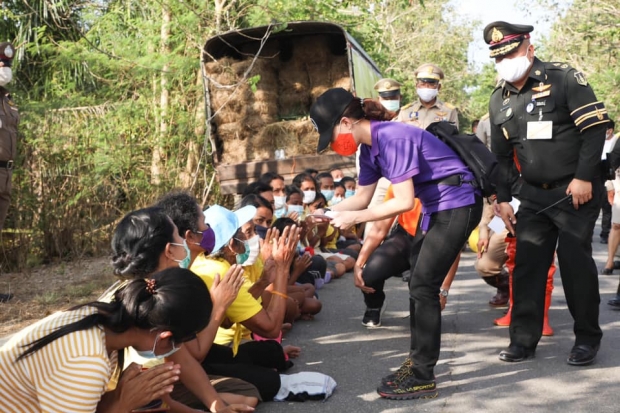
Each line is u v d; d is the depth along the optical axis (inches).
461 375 184.1
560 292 288.4
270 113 446.9
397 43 1226.0
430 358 167.9
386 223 213.6
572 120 186.9
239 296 161.0
